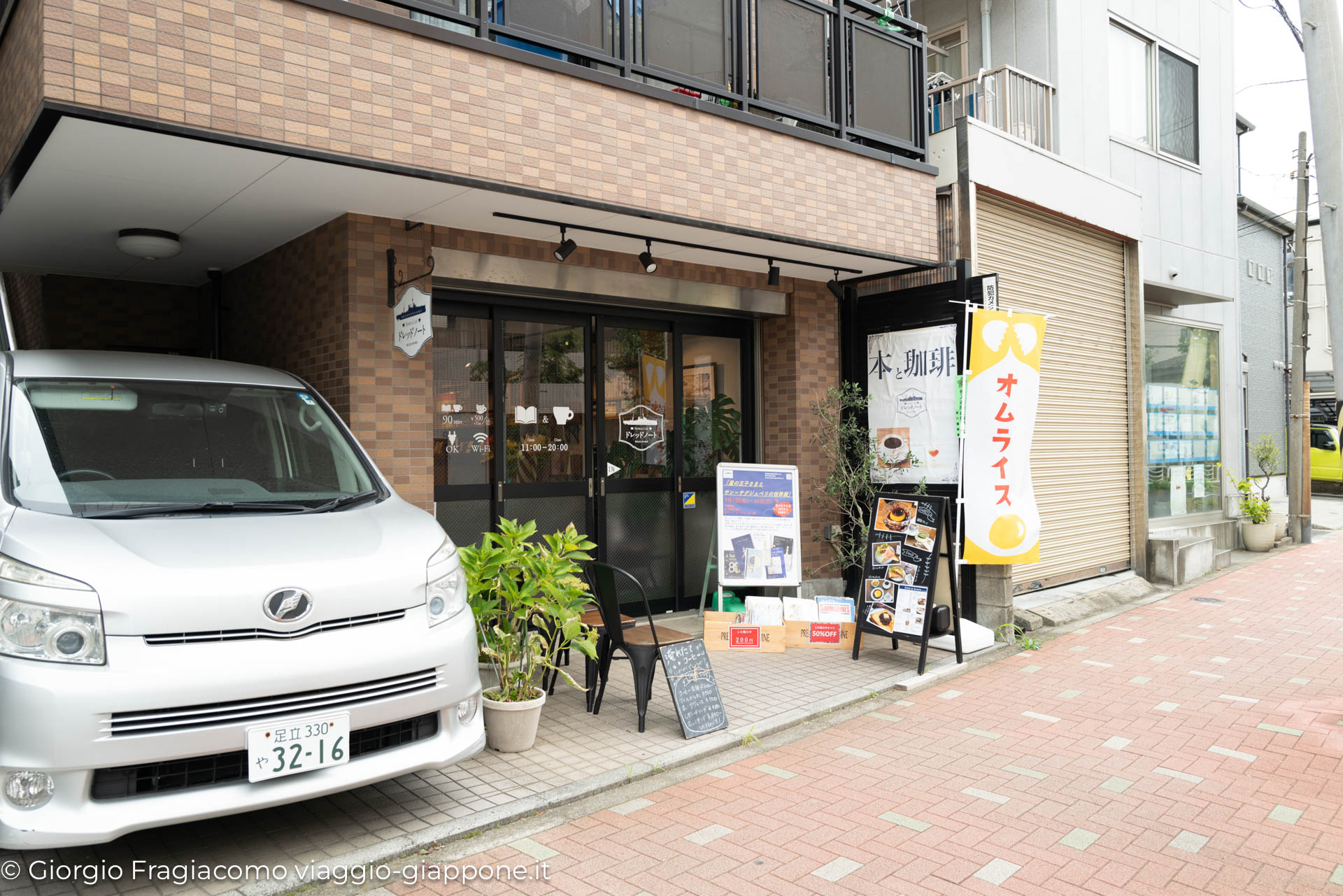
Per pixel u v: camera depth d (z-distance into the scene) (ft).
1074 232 31.09
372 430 17.81
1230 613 28.19
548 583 14.71
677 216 18.38
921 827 12.25
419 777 13.61
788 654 22.24
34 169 14.40
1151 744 15.88
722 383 26.55
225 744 9.73
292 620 10.30
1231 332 44.98
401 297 18.02
